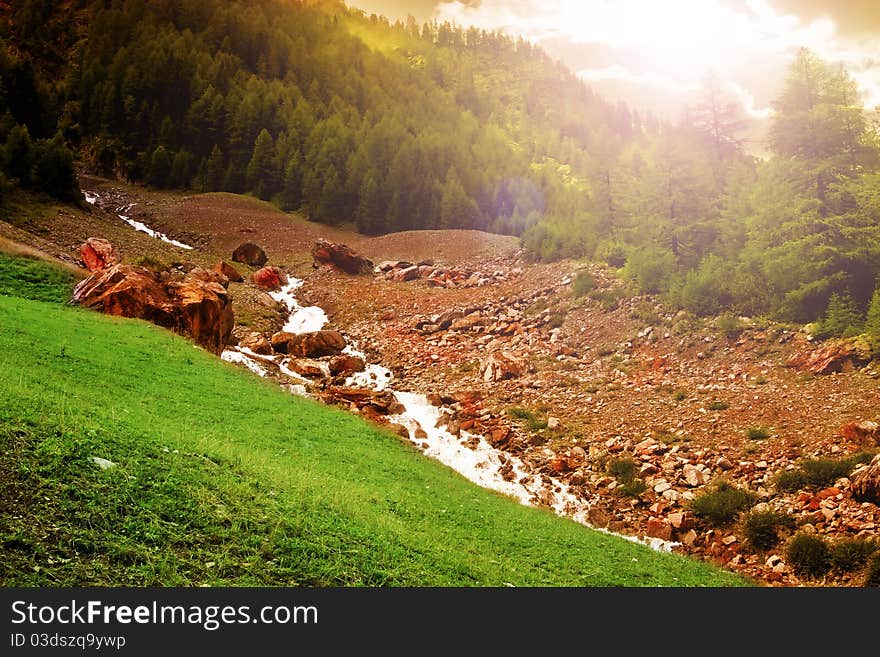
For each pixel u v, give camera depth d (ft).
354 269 237.66
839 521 69.15
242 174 419.13
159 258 214.28
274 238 308.60
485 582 38.37
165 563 27.14
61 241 202.39
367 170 376.07
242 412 74.49
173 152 437.17
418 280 223.71
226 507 34.06
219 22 615.57
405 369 147.33
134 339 93.86
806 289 114.73
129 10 616.80
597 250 196.34
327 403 114.21
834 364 100.78
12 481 28.55
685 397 109.29
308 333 157.07
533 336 152.87
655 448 94.53
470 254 265.54
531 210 393.29
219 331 124.88
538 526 64.03
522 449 103.30
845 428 83.10
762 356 113.29
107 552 26.40
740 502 76.95
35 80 390.83
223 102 455.63
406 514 51.96
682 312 136.67
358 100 565.94
